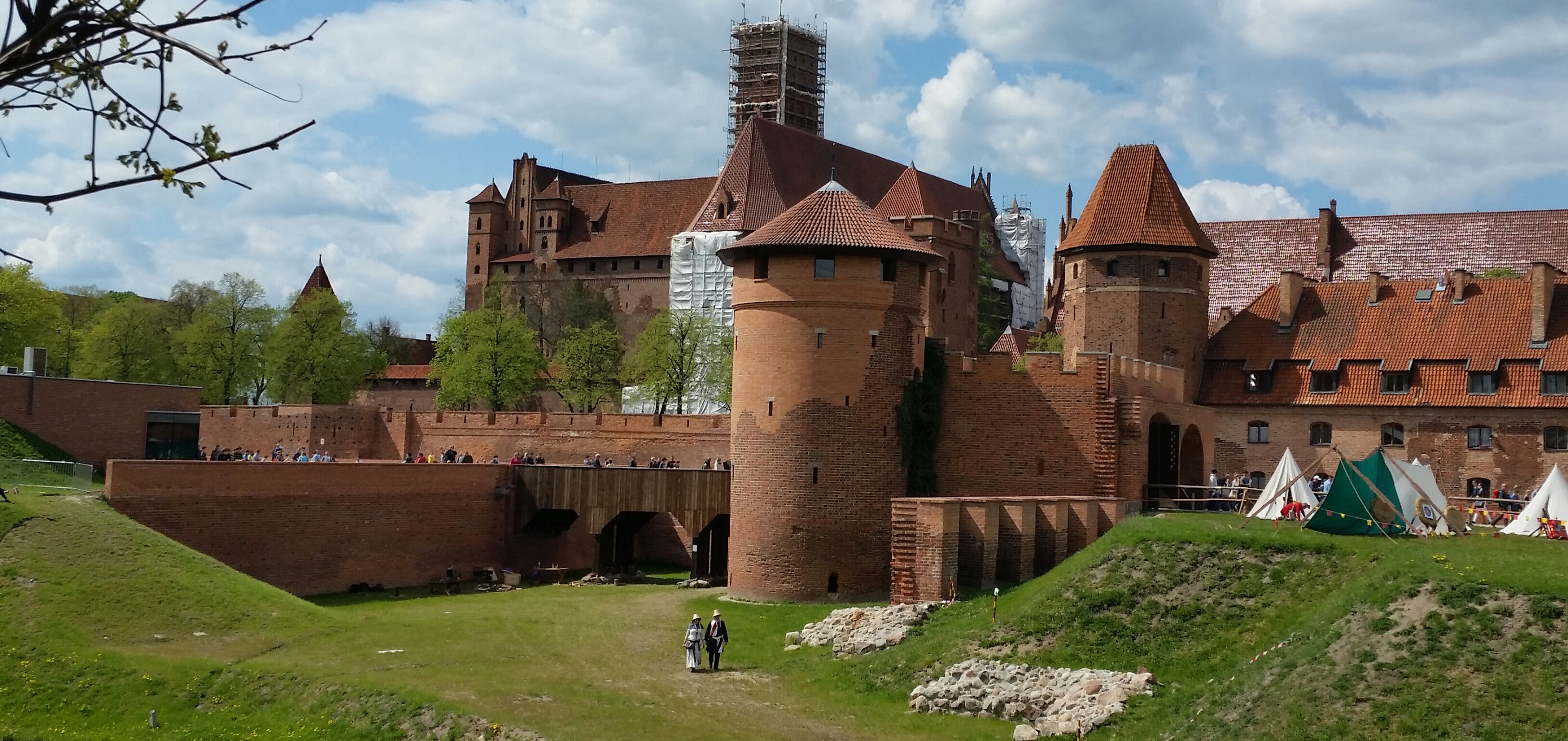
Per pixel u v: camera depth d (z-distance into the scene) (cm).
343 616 5509
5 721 4153
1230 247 10425
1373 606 3644
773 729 3922
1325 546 4275
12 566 5066
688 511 7350
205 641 4884
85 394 7575
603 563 7656
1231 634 4047
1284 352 8606
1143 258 8344
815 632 5234
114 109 1173
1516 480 7894
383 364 13925
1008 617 4538
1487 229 9806
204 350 12350
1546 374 7888
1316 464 5025
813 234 6256
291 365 12662
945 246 13138
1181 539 4519
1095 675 3975
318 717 4169
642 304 16888
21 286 10888
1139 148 8681
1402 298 8656
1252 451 8506
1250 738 3316
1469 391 8044
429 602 6450
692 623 4759
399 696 4172
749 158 14975
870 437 6275
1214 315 10088
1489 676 3262
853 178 15875
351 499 6894
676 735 3847
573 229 17725
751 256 6353
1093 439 6444
